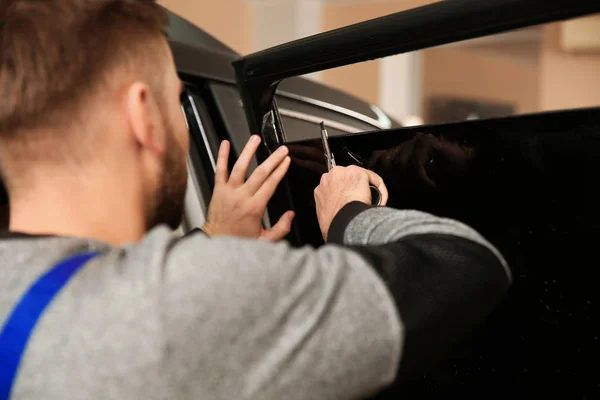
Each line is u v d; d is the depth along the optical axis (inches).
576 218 26.9
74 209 23.6
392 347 20.6
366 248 22.7
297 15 262.4
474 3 26.7
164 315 19.4
